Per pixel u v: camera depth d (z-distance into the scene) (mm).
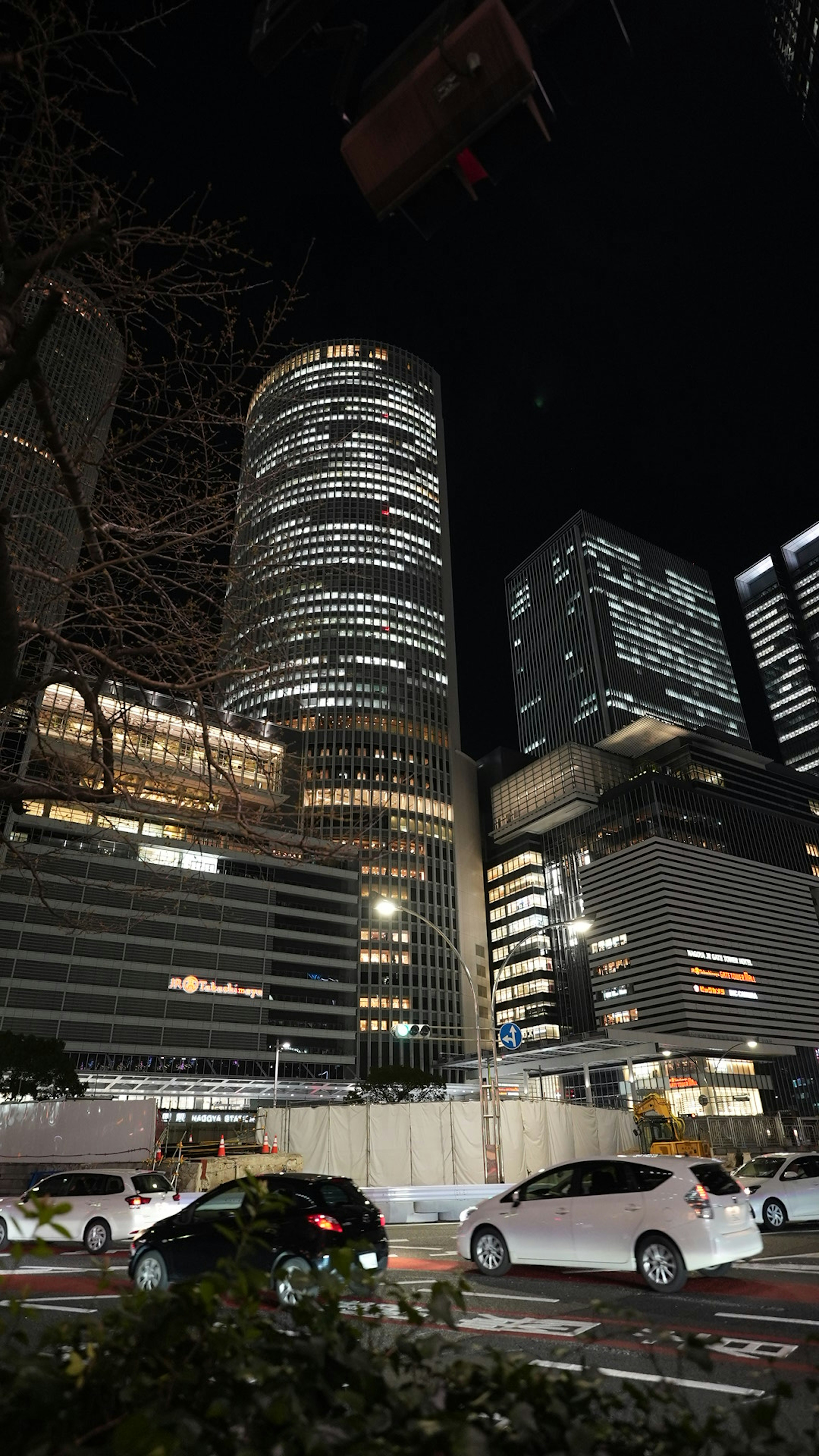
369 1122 26938
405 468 152875
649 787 123875
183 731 8375
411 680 137125
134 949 79500
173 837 81562
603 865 124875
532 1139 27859
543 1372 2719
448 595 150500
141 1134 27469
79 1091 55750
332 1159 26422
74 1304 10258
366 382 158125
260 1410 2332
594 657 186250
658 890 114125
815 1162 19422
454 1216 23891
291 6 3633
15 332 5520
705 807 127625
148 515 7441
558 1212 12188
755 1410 2412
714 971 112062
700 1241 10914
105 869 77500
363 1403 2434
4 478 6766
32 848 74250
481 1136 26828
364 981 113688
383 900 27219
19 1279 12789
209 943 84625
